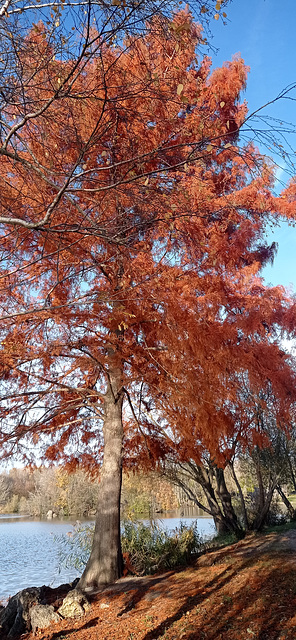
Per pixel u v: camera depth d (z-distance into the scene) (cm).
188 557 1005
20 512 5984
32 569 1619
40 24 353
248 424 1001
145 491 1836
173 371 812
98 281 791
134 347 909
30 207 454
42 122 411
